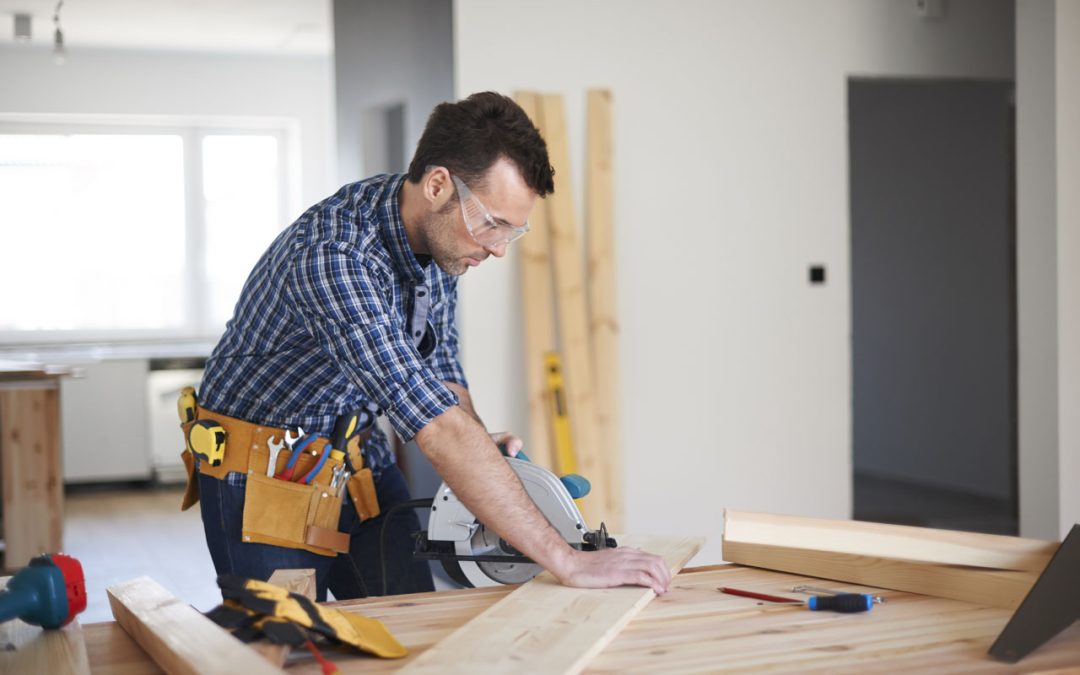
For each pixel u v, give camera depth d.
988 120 7.15
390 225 1.92
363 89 5.78
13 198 8.31
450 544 2.00
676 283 4.97
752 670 1.37
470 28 4.64
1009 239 5.90
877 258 8.11
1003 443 7.16
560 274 4.71
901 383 7.96
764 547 1.89
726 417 5.07
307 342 2.05
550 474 1.94
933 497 7.26
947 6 5.32
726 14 4.99
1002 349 7.12
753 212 5.07
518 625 1.50
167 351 8.15
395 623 1.59
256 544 2.14
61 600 1.53
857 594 1.65
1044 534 4.77
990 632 1.52
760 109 5.06
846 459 5.24
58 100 8.16
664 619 1.59
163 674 1.41
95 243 8.52
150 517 6.95
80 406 7.80
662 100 4.91
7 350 8.20
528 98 4.70
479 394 4.73
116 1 6.72
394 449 5.40
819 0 5.12
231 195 8.85
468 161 1.81
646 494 4.96
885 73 5.25
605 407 4.79
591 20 4.80
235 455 2.15
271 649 1.37
